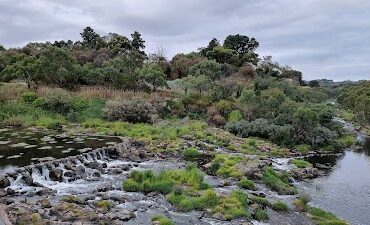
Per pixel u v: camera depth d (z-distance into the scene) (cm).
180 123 6222
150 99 6806
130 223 2442
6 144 4194
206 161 4281
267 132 6144
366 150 6531
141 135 5184
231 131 6316
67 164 3475
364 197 3591
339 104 16038
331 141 6394
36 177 3186
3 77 7294
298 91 10744
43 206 2511
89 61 10331
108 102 6184
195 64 10162
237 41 14488
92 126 5553
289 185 3784
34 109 5934
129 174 3431
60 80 7038
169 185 3136
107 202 2705
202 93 7756
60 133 5009
